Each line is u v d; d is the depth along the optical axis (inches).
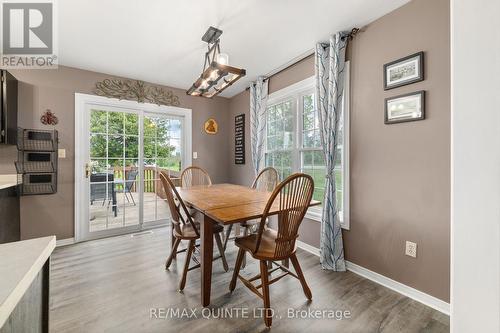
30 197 107.8
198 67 119.4
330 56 90.7
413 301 70.0
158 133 148.0
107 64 115.1
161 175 80.5
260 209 65.3
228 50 102.5
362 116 84.7
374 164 81.4
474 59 34.4
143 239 123.4
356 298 71.4
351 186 89.0
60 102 114.2
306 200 63.3
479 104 34.0
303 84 111.3
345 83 89.7
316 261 97.3
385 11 76.3
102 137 127.8
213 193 92.3
